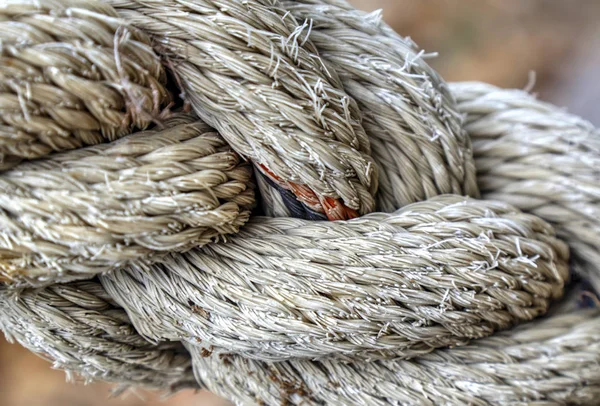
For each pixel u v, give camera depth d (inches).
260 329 16.0
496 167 18.0
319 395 17.0
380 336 16.2
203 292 16.0
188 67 15.7
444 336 16.6
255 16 15.7
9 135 14.9
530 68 38.5
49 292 16.2
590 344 17.1
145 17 15.6
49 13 15.0
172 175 15.4
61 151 15.3
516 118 18.1
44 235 15.0
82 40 15.0
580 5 40.2
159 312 16.2
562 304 17.8
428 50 41.4
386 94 16.7
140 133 15.6
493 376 16.8
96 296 16.4
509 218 17.1
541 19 40.6
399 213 16.7
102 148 15.4
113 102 15.2
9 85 14.8
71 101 15.0
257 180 16.4
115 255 15.2
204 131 15.9
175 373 17.7
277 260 16.0
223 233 16.0
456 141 17.1
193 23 15.6
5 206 15.0
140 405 35.9
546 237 17.3
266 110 15.6
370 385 16.8
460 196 17.0
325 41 16.6
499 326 17.1
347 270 16.0
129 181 15.2
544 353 17.0
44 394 35.7
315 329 15.9
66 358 16.6
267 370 17.0
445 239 16.4
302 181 16.0
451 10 42.1
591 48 37.7
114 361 16.9
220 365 17.1
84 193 15.0
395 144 16.8
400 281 16.1
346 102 16.1
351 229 16.3
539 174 17.8
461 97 18.4
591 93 34.6
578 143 17.8
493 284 16.5
